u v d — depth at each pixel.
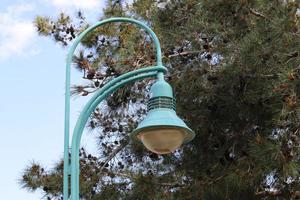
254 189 7.64
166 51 8.35
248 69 7.23
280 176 7.15
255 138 6.76
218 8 7.43
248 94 7.51
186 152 8.56
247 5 7.11
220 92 7.90
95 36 9.48
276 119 6.45
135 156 9.32
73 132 5.14
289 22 6.50
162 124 4.88
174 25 8.52
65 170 5.05
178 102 8.22
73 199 4.91
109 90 5.36
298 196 7.18
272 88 6.54
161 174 8.96
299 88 6.25
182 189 8.35
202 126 8.20
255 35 6.79
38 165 9.51
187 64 8.41
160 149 5.04
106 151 9.62
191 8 8.32
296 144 6.59
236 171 7.43
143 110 9.85
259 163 6.96
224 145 8.16
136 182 8.48
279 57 6.58
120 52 8.83
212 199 7.84
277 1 6.98
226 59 7.69
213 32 7.80
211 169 8.05
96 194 9.04
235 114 8.00
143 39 8.83
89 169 9.23
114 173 9.17
